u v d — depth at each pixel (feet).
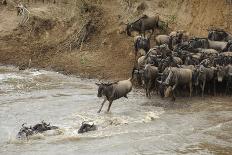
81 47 201.77
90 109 146.10
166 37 179.01
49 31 215.31
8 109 146.10
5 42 214.07
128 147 116.88
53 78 181.27
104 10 212.23
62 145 118.01
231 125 131.75
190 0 203.82
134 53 188.85
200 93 162.09
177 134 125.39
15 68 195.00
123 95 144.56
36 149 115.55
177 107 148.05
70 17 216.13
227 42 174.91
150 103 151.84
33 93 163.02
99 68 186.60
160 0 208.74
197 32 196.34
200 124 132.67
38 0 230.48
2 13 231.30
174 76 151.43
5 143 119.44
